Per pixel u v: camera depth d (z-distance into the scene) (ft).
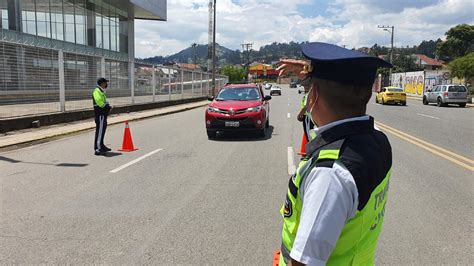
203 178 25.17
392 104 113.80
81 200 20.29
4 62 45.03
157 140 41.70
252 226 16.76
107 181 24.21
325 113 5.16
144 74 84.89
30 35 83.66
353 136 4.82
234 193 21.74
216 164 29.50
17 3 80.12
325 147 4.81
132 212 18.49
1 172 26.53
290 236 5.11
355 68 4.80
